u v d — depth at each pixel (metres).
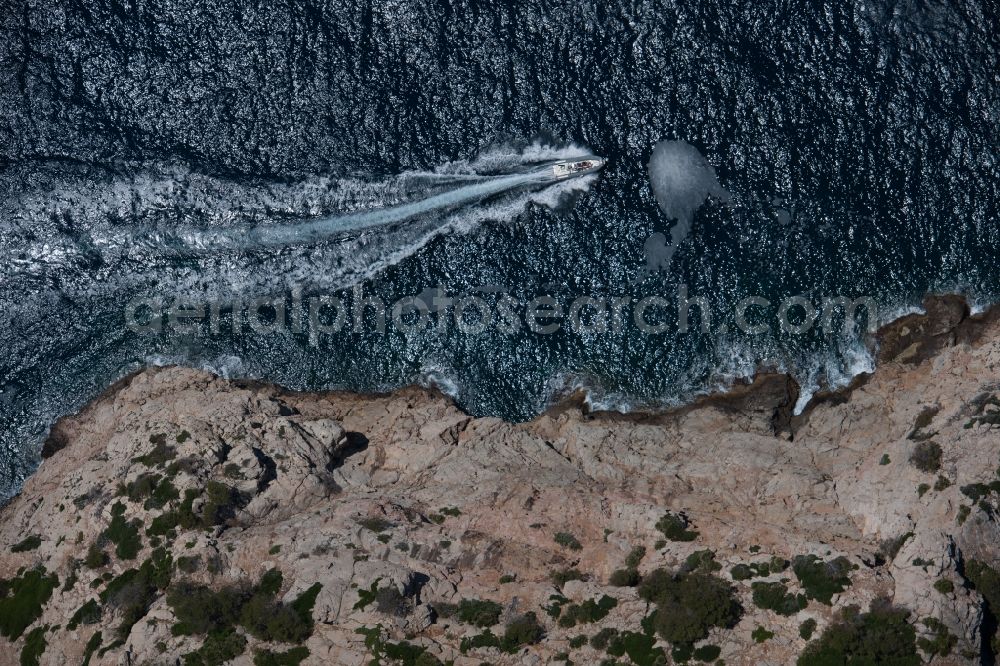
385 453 91.69
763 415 93.06
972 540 77.12
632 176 99.12
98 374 99.25
